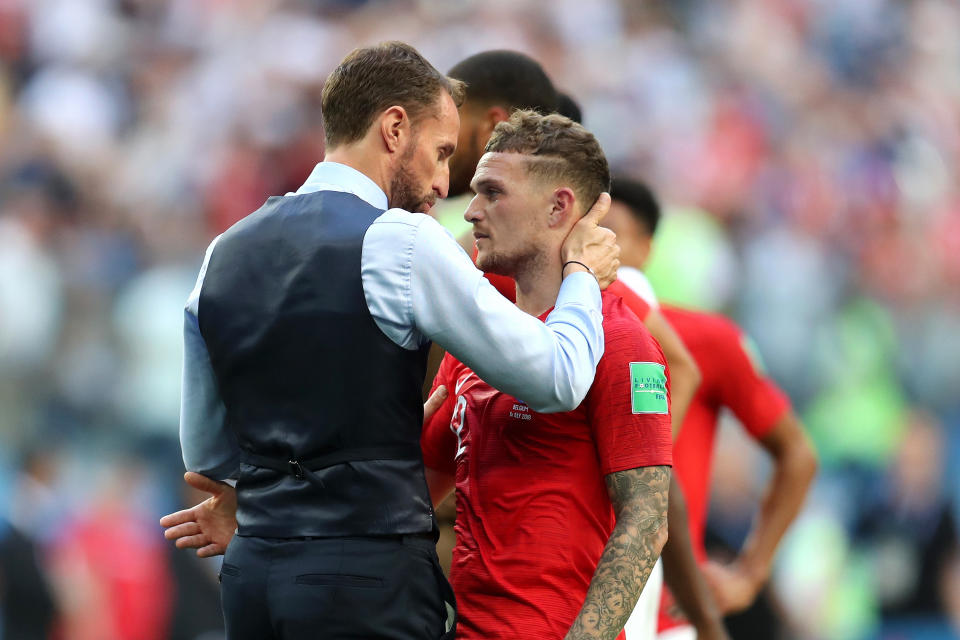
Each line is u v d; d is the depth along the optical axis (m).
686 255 38.34
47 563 23.88
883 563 31.02
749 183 46.69
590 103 48.19
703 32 53.97
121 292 33.09
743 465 26.91
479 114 13.01
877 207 48.06
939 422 39.03
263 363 9.54
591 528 9.84
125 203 37.50
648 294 13.78
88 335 32.19
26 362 31.27
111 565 25.47
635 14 53.06
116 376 31.50
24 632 23.00
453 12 49.19
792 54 54.69
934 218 48.75
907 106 54.81
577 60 49.59
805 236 45.03
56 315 32.25
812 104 52.50
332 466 9.34
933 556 30.94
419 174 10.04
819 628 30.09
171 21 45.53
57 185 37.12
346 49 45.84
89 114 39.97
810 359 39.41
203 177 39.22
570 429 9.84
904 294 44.38
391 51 10.00
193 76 43.72
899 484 31.59
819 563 30.59
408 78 9.92
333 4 48.00
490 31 48.50
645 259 16.23
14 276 31.64
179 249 35.78
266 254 9.66
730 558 25.12
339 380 9.33
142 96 42.53
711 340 15.88
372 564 9.26
